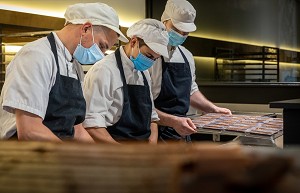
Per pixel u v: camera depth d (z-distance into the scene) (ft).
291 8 12.51
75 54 5.71
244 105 12.43
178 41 8.27
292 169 1.17
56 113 5.44
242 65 13.47
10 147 1.47
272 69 13.05
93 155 1.36
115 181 1.25
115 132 6.79
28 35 8.52
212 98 13.04
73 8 5.66
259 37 13.14
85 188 1.26
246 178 1.14
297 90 11.50
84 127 6.29
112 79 6.57
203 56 13.74
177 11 8.00
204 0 13.55
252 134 6.51
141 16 13.53
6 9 9.36
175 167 1.22
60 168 1.32
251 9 13.23
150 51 6.65
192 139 8.36
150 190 1.22
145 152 1.35
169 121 7.83
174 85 8.44
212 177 1.17
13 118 5.40
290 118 5.19
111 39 5.92
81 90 5.90
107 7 5.88
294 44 12.57
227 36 13.69
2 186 1.31
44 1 10.34
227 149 1.35
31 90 4.87
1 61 9.05
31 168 1.34
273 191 1.13
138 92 6.89
